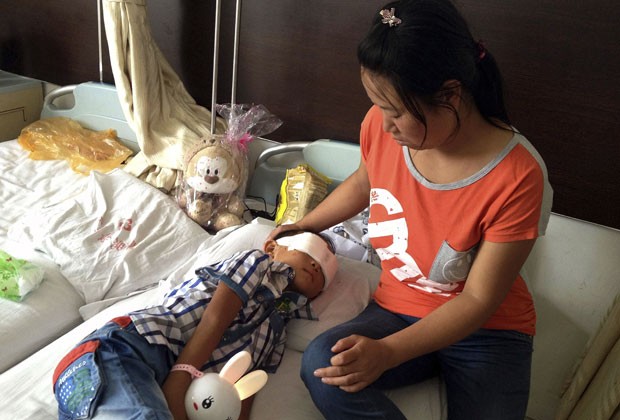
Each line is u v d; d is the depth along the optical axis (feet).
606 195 5.16
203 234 5.79
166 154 6.38
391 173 3.88
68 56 7.61
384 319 4.11
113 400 3.12
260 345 4.06
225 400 3.29
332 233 5.55
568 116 5.10
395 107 3.08
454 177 3.54
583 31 4.83
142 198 5.98
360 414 3.45
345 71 5.98
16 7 7.64
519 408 3.77
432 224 3.70
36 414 3.54
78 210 5.79
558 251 5.48
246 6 6.20
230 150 5.96
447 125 3.19
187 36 6.68
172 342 3.70
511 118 5.32
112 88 7.13
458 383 3.93
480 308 3.45
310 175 5.83
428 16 2.90
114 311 4.58
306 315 4.48
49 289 4.87
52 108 7.70
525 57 5.10
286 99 6.41
